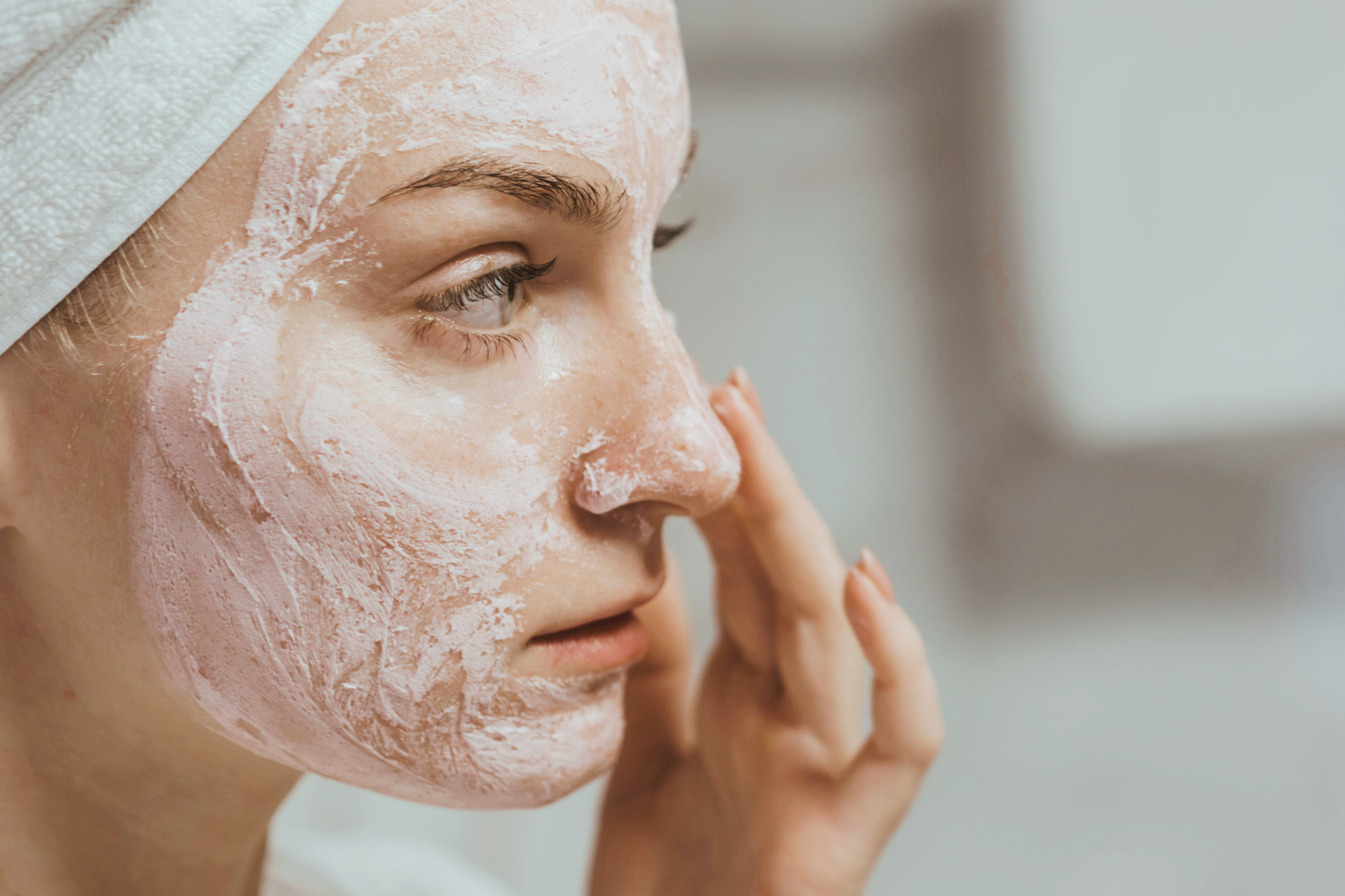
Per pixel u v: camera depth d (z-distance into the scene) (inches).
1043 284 51.5
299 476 15.9
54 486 16.8
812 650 25.1
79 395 16.1
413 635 16.8
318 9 15.0
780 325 53.3
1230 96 49.7
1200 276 50.6
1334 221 49.6
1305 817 50.9
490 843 46.8
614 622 19.2
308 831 43.3
